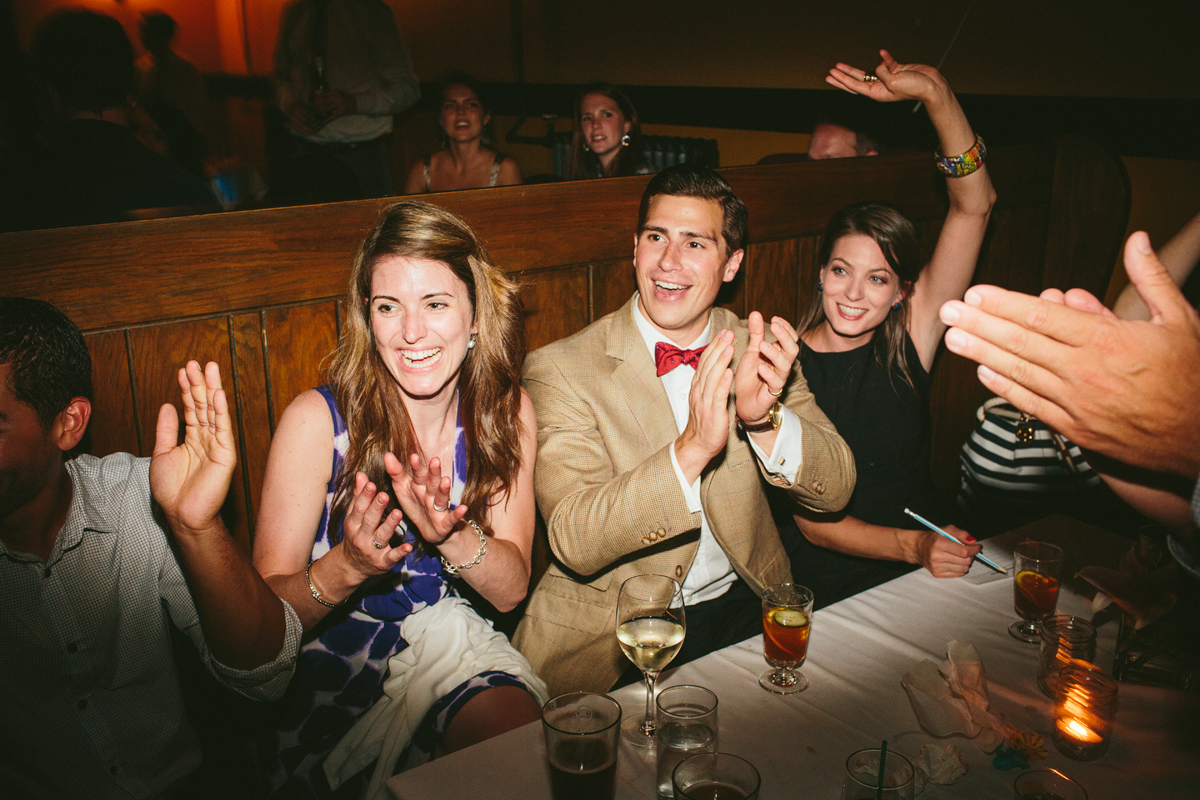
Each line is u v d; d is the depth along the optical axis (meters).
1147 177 3.10
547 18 5.79
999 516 2.30
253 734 1.76
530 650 1.80
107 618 1.35
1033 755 1.03
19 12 6.93
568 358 1.83
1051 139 3.04
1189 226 1.83
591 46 5.50
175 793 1.47
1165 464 0.62
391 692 1.57
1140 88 3.04
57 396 1.23
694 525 1.53
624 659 1.73
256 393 1.81
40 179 2.28
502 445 1.73
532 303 2.12
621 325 1.87
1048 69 3.30
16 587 1.28
